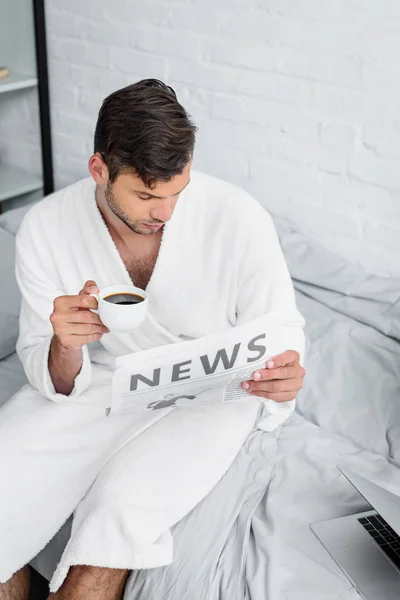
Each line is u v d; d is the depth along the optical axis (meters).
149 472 1.40
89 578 1.35
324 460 1.63
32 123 2.87
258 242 1.53
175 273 1.56
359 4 2.00
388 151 2.10
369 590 1.32
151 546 1.34
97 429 1.53
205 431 1.50
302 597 1.31
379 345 1.89
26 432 1.48
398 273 2.21
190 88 2.43
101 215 1.54
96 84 2.64
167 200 1.35
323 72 2.13
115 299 1.30
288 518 1.47
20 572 1.48
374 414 1.76
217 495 1.48
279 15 2.15
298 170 2.30
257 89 2.28
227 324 1.61
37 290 1.61
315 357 1.89
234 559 1.38
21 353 1.59
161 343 1.61
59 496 1.47
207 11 2.29
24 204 2.99
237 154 2.41
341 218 2.27
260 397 1.54
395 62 2.00
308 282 2.11
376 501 1.33
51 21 2.65
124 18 2.47
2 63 2.80
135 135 1.28
